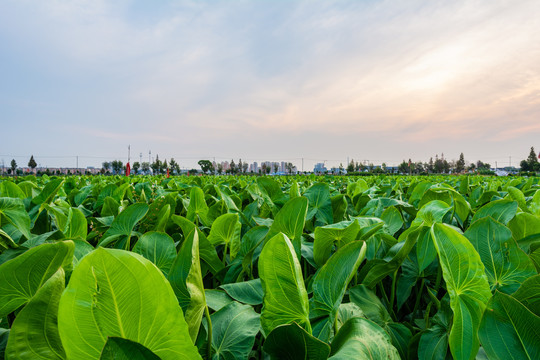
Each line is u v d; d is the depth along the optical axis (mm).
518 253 1118
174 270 772
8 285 744
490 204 1688
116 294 504
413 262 1449
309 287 1280
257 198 2854
